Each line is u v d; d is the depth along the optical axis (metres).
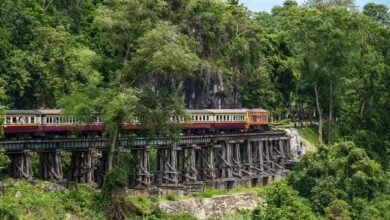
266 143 133.50
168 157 110.94
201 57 147.00
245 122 132.75
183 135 114.25
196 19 146.62
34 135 99.25
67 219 90.19
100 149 100.56
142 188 104.56
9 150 90.94
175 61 95.44
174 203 104.75
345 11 153.62
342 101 156.88
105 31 99.75
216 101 148.50
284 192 94.81
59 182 95.00
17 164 93.31
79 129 102.31
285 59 178.38
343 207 111.38
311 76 149.12
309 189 118.50
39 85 117.38
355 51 151.88
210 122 125.06
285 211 91.88
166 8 143.00
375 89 141.50
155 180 110.69
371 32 166.38
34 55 117.50
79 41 150.38
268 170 132.38
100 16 97.44
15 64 112.88
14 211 84.06
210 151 118.06
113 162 101.38
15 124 95.44
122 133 108.88
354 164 119.31
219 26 151.12
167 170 109.38
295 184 120.25
